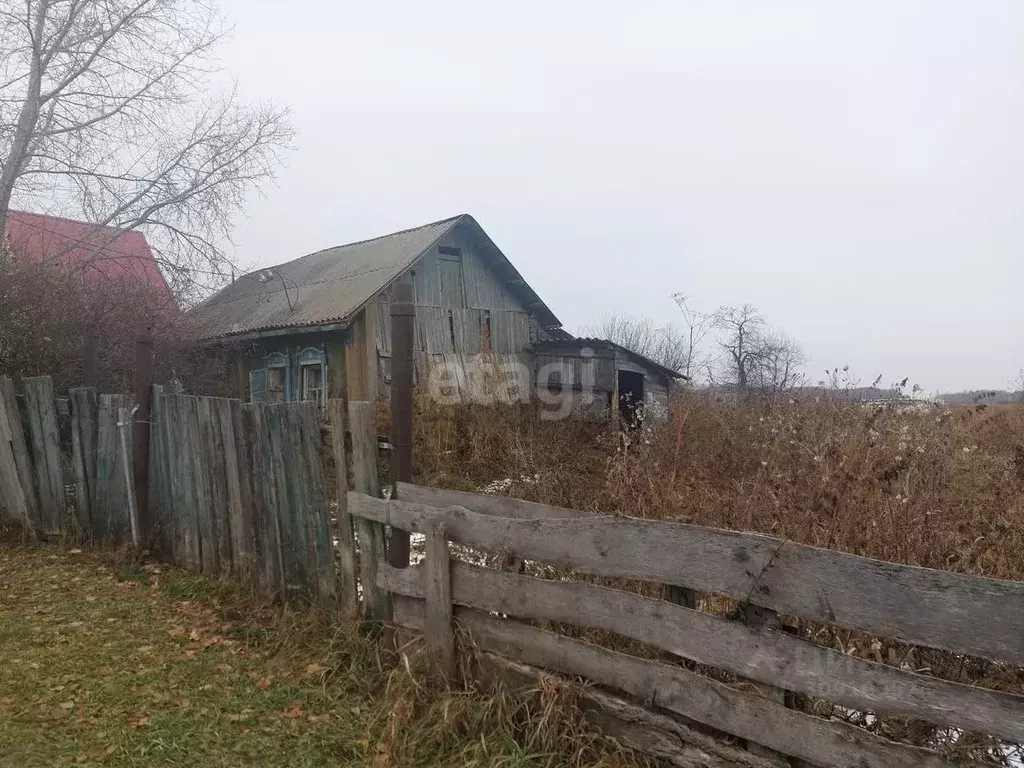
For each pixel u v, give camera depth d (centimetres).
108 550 566
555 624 335
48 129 1086
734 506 432
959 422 566
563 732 279
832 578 217
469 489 836
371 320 1163
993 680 301
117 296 901
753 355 2453
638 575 266
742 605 242
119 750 286
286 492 433
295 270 1606
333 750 292
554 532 293
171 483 531
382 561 376
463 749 281
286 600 433
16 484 618
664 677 259
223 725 309
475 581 321
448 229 1292
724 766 241
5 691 329
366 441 381
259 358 1400
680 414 707
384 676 345
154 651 384
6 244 866
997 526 390
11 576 508
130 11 1102
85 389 587
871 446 423
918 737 255
